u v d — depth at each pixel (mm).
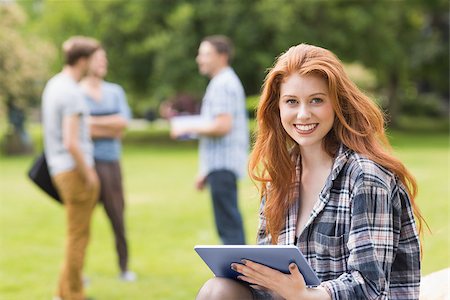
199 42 24188
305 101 3055
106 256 8281
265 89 3217
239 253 2871
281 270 2883
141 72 26000
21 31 25016
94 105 6770
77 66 6016
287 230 3213
